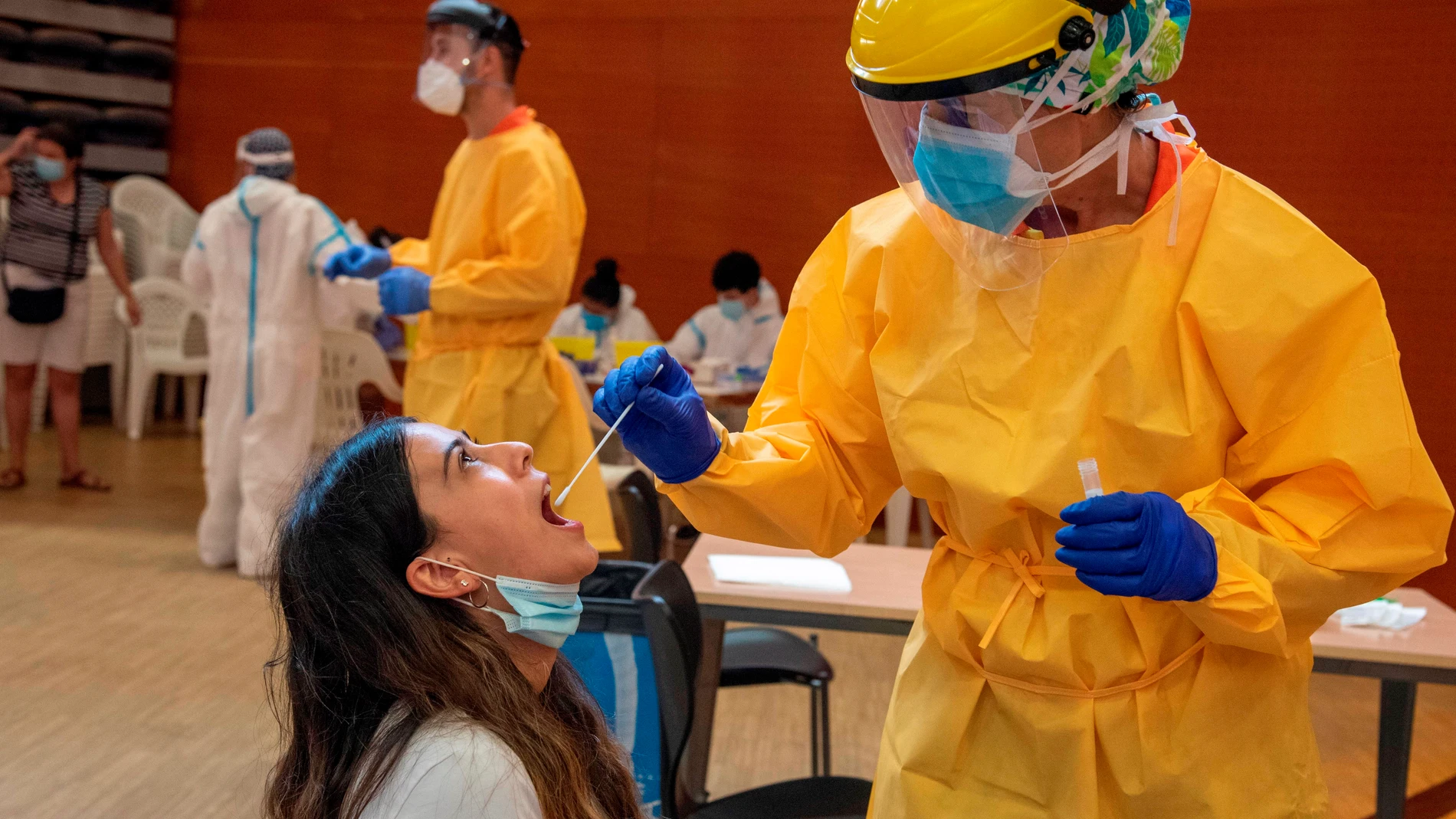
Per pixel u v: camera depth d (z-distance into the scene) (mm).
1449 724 3750
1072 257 1234
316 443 5168
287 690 1166
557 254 3105
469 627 1115
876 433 1409
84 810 2645
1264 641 1165
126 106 7633
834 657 4152
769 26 6363
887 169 6246
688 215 6570
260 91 7398
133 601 4141
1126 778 1269
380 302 3115
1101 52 1116
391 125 7152
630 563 2406
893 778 1398
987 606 1322
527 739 1076
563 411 3301
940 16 1134
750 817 1993
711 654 2551
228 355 4445
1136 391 1211
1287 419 1222
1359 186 5004
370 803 1004
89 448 6637
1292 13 5074
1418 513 1188
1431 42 4859
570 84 6688
